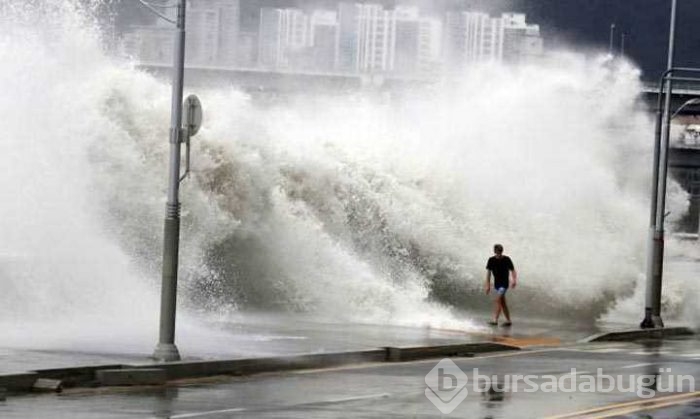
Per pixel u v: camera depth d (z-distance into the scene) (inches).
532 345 1400.1
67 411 776.9
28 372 882.1
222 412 788.0
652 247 1748.3
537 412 813.9
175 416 763.4
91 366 924.0
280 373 1043.3
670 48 1843.0
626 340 1589.6
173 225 1017.5
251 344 1167.6
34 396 850.8
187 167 1033.5
